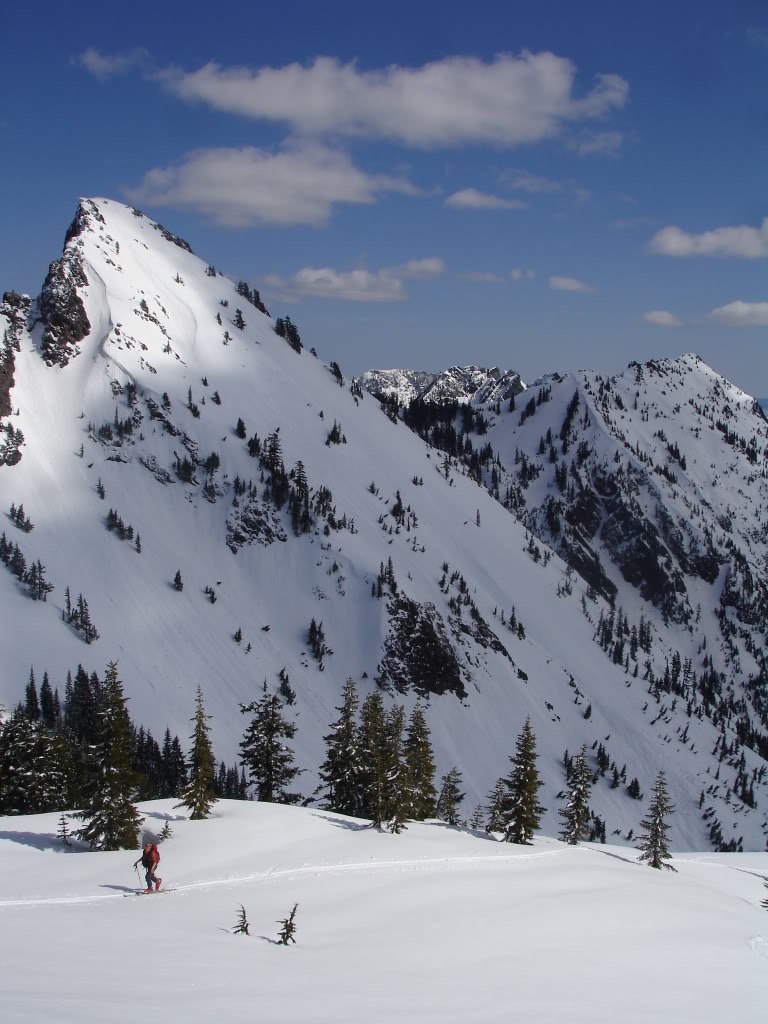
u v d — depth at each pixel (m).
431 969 30.42
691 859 95.31
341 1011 22.61
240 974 26.31
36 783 80.62
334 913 39.78
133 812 58.72
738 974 33.47
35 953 26.91
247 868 49.56
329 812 74.31
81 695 152.12
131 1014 19.38
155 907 38.72
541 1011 24.80
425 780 86.25
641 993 28.94
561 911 42.38
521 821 77.94
